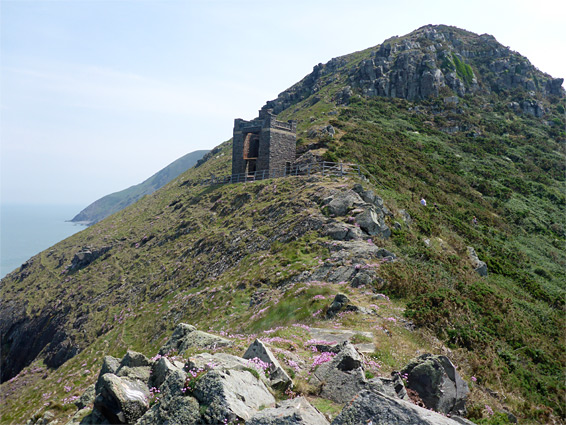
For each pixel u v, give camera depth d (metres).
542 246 56.69
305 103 124.62
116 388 11.75
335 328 19.91
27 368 48.59
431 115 107.69
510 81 138.00
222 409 9.61
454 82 122.94
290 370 13.45
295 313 24.20
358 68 127.19
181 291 42.19
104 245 71.00
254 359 12.64
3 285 80.38
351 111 97.88
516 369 20.28
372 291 25.28
